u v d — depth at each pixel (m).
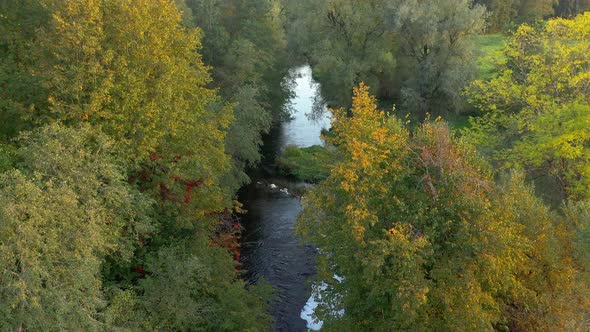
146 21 21.94
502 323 20.30
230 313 21.11
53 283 15.32
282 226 37.41
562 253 20.27
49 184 15.35
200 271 21.09
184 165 23.81
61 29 19.62
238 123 38.47
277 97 57.09
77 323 15.66
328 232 19.73
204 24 49.72
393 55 52.25
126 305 18.25
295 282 31.27
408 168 18.66
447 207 18.08
